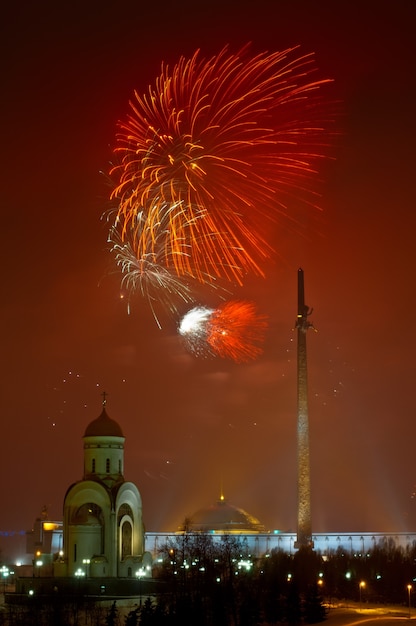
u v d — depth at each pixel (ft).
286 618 494.59
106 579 595.47
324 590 621.72
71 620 517.96
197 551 641.40
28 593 584.40
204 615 479.00
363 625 457.27
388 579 627.87
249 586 566.77
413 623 462.19
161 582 593.42
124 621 500.74
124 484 637.30
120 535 631.97
